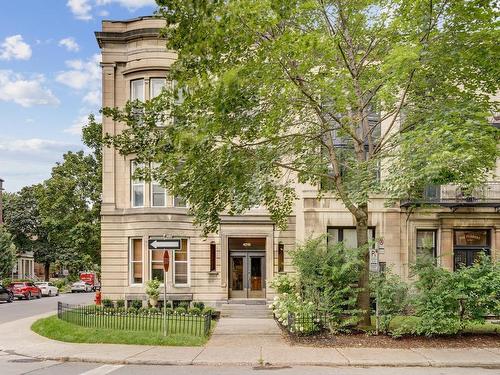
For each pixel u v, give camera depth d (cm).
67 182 4500
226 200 1639
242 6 1209
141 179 1650
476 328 1653
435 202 2359
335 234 2456
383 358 1259
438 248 2433
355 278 1600
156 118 1560
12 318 2519
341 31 1509
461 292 1497
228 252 2650
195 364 1233
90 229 4506
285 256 2589
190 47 1323
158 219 2602
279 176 1961
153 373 1124
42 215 4734
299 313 1546
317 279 1600
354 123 1650
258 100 1385
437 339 1493
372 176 1505
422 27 1481
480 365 1206
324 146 1761
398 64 1338
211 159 1512
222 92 1285
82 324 1816
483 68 1527
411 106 1677
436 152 1255
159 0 1301
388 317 1527
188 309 2327
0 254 5606
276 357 1283
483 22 1447
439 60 1483
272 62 1349
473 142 1304
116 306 2547
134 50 2664
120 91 2711
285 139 1652
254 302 2566
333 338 1502
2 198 7369
